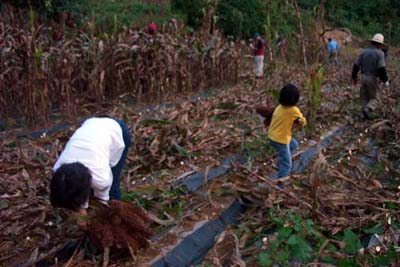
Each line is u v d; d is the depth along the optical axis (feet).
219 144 20.54
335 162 19.43
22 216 14.01
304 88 33.68
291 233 12.84
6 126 24.68
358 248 11.98
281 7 68.85
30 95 24.70
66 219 13.10
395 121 23.26
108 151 11.38
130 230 11.61
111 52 30.50
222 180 16.76
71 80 27.78
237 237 12.95
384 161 18.97
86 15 48.34
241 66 46.09
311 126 22.29
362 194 14.89
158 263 11.87
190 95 34.12
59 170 10.32
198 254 12.85
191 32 41.50
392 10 97.66
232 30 64.95
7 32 26.50
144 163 18.24
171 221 13.66
